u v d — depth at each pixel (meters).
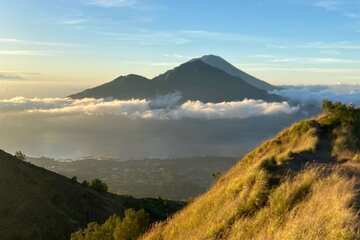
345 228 6.83
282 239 7.61
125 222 28.66
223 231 11.00
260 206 11.27
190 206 16.86
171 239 13.92
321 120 22.14
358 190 9.02
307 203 9.14
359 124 20.47
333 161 15.41
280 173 13.17
